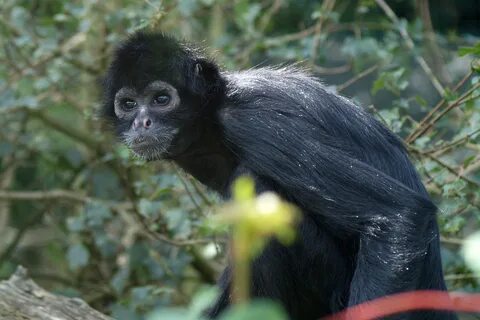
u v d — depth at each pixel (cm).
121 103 968
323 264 855
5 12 1420
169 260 1295
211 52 1076
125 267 1320
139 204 1170
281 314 354
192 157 968
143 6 1312
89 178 1473
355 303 777
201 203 1185
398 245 773
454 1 1803
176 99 936
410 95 1616
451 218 1025
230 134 877
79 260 1323
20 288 938
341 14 1644
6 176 1597
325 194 808
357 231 798
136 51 948
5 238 1692
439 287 850
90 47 1454
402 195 795
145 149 941
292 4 1770
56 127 1504
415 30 1393
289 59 1339
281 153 830
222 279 870
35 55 1328
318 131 839
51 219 1552
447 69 1521
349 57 1502
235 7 1471
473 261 351
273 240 828
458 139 1058
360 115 877
